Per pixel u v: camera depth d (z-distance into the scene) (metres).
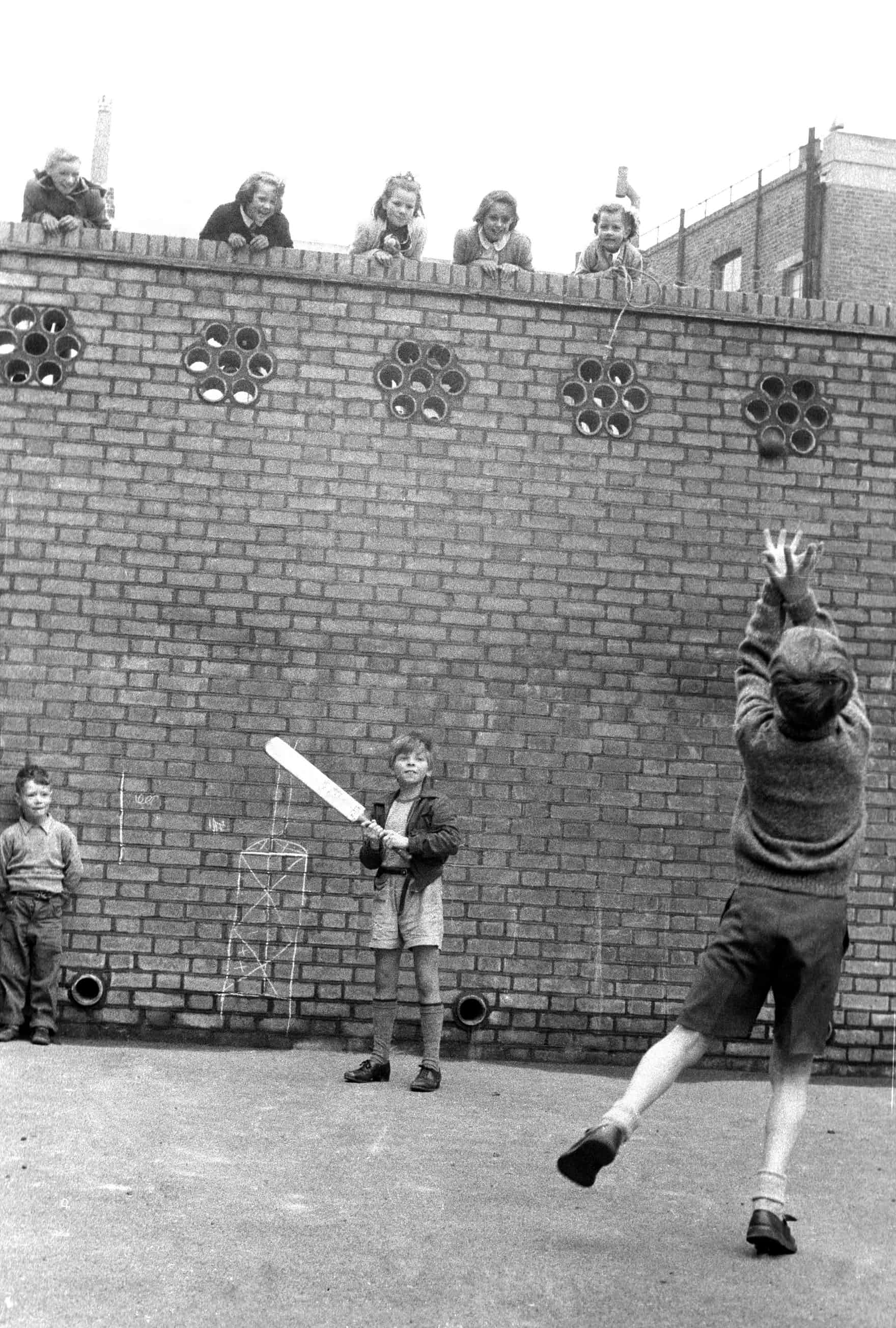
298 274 8.41
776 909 4.86
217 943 8.08
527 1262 4.61
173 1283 4.32
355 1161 5.70
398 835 7.26
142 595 8.21
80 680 8.15
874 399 8.77
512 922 8.22
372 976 8.11
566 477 8.50
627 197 9.30
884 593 8.67
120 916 8.06
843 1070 8.38
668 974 8.29
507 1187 5.45
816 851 4.89
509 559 8.41
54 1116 6.18
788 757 4.84
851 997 8.43
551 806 8.30
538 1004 8.20
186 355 8.36
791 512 8.66
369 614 8.30
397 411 8.43
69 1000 8.00
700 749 8.44
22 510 8.22
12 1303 4.11
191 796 8.13
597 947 8.26
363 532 8.35
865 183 24.19
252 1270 4.45
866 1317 4.25
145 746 8.14
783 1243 4.70
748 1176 5.80
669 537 8.54
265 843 8.13
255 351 8.40
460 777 8.27
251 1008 8.06
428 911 7.28
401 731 8.26
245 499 8.30
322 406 8.39
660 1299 4.33
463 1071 7.76
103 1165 5.48
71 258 8.36
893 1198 5.57
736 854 5.07
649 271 9.16
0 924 7.89
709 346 8.67
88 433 8.28
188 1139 5.91
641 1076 4.78
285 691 8.22
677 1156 6.09
